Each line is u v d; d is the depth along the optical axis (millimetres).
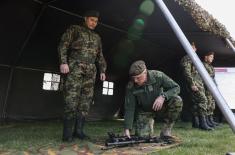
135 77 3857
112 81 8062
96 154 3172
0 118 5867
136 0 4750
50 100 6789
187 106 8461
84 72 4074
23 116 6316
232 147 3912
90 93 4191
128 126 3895
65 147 3520
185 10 4648
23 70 6188
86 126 6078
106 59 7266
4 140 3857
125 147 3594
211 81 2615
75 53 4082
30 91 6371
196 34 6629
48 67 6500
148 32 6719
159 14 5352
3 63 5777
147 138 3912
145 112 4234
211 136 4988
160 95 3969
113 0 4957
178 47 8055
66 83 4004
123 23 6160
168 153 3322
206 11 5121
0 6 4684
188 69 6223
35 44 5797
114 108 8258
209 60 6875
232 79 8828
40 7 5145
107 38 6699
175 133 5176
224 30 6059
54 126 5734
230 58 8938
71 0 5113
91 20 4234
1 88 5859
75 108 3986
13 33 5305
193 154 3354
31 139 4004
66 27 5797
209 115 6660
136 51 7621
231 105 8781
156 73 4039
